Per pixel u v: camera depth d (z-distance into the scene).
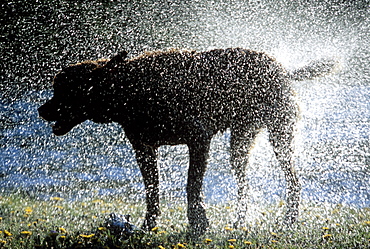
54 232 6.73
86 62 8.20
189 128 8.08
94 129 17.70
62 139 16.22
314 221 8.50
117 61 7.91
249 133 8.95
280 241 7.20
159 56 8.42
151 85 8.13
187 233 7.52
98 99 8.11
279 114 8.87
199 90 8.29
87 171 12.86
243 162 8.92
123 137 16.73
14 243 6.54
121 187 11.64
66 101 8.06
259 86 8.73
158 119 8.12
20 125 17.58
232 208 9.66
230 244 6.91
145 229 7.97
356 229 7.75
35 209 9.18
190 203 7.70
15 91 21.42
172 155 14.66
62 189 11.27
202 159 7.99
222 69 8.51
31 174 12.48
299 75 9.44
